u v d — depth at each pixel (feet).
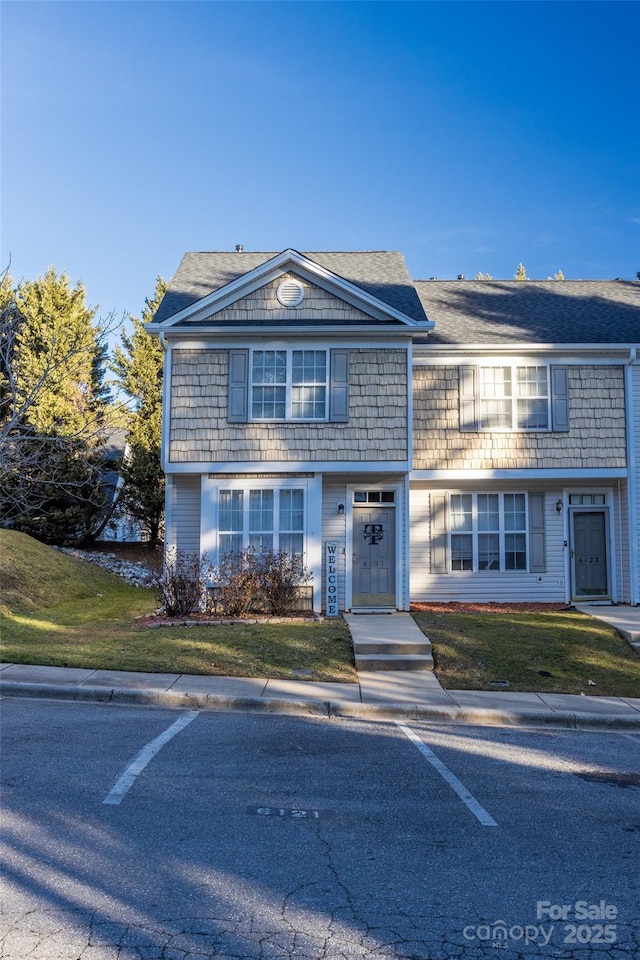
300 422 53.36
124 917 13.78
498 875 16.24
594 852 17.63
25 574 63.46
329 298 54.54
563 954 13.15
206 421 53.36
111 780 21.47
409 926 13.92
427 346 56.59
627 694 35.96
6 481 70.03
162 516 95.20
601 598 59.36
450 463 57.06
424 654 40.37
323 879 15.72
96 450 90.33
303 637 42.80
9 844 16.79
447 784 22.47
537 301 66.80
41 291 87.51
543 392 58.03
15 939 12.86
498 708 32.48
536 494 59.57
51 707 30.30
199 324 53.42
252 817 19.16
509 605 57.11
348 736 27.78
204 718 29.50
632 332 59.57
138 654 38.58
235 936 13.29
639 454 58.18
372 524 55.93
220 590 51.08
